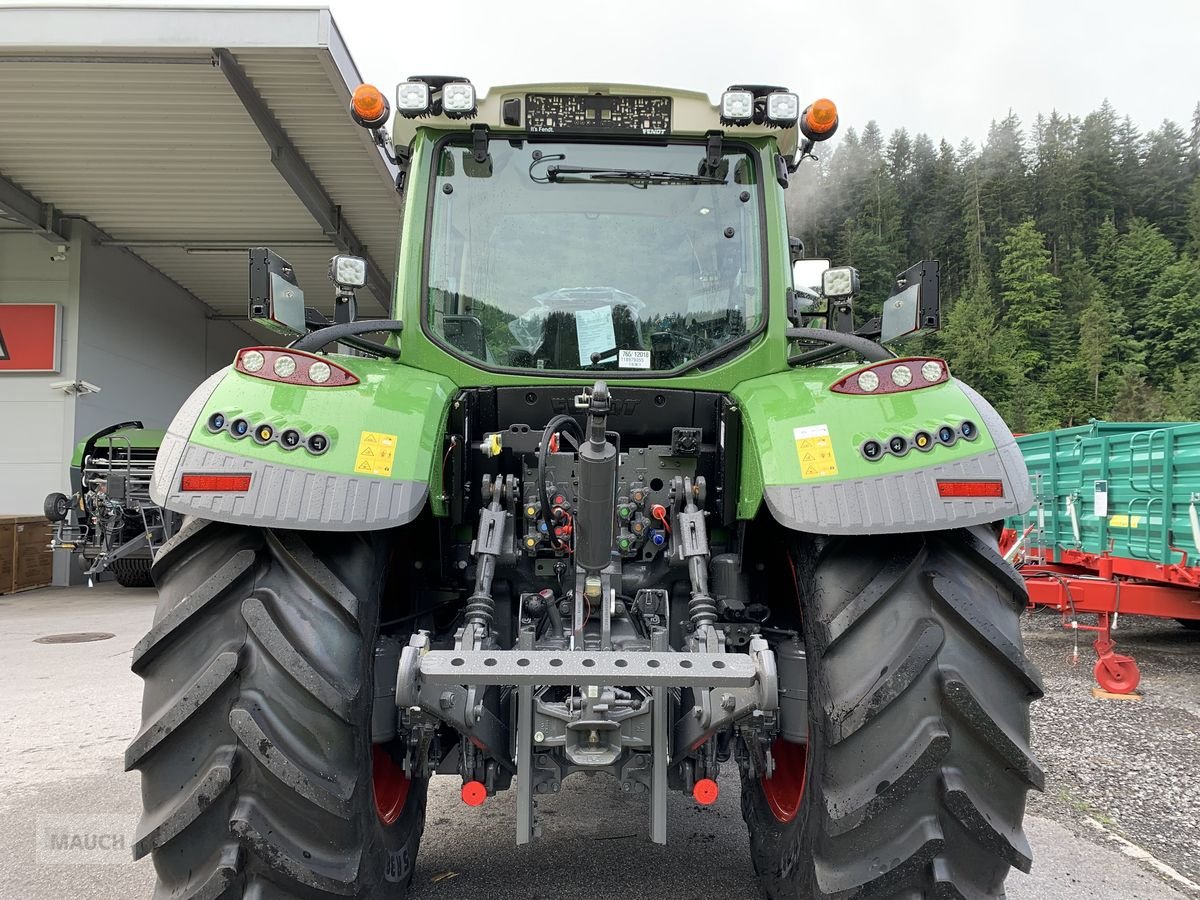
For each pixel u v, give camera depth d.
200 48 7.80
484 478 2.37
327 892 1.71
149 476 9.89
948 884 1.69
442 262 2.64
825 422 1.99
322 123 9.36
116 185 10.84
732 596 2.39
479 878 2.67
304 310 2.36
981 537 1.96
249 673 1.72
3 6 7.70
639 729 1.92
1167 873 2.78
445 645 2.23
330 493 1.81
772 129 2.67
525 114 2.65
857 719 1.74
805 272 3.00
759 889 2.57
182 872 1.70
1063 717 4.77
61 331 11.85
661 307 2.65
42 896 2.61
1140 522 6.52
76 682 5.58
